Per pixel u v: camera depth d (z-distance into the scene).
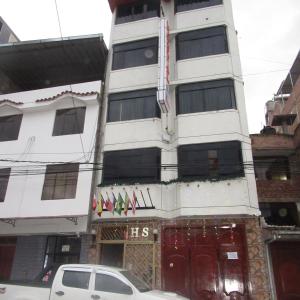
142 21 18.19
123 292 7.85
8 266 14.33
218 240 12.67
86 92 15.89
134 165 14.51
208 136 14.14
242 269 12.08
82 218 13.80
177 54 16.52
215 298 11.88
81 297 8.00
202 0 17.88
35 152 15.27
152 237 13.10
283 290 12.27
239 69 15.77
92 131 15.08
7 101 16.59
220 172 13.46
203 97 15.12
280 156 17.67
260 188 16.84
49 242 14.39
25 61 18.47
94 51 17.77
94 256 13.38
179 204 13.09
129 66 17.14
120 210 13.34
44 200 13.98
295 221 16.23
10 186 14.67
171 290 12.32
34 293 8.34
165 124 15.05
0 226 14.58
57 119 16.06
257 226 12.48
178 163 14.10
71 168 14.62
